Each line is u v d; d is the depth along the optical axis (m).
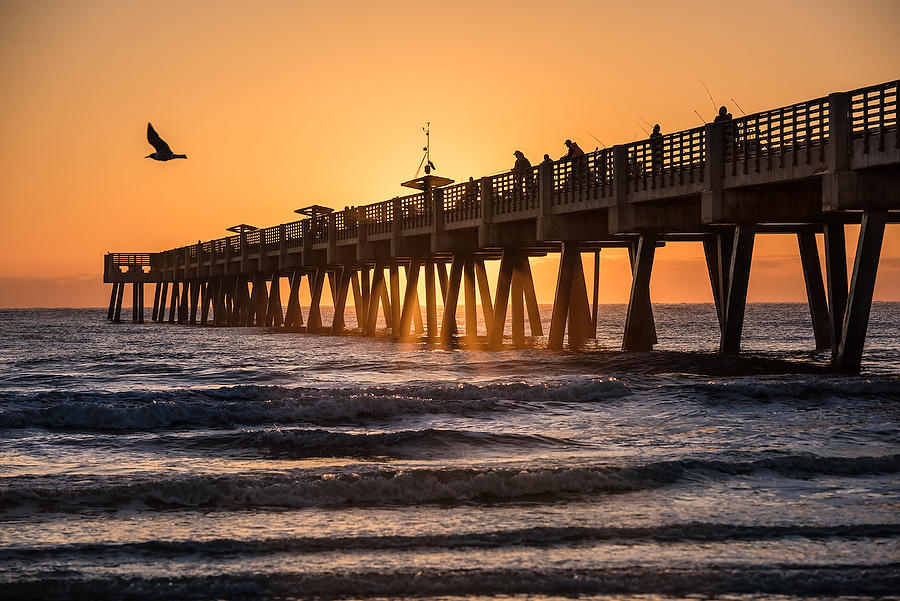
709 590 12.58
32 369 47.31
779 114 33.03
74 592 12.60
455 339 73.94
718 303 51.09
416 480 17.89
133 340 87.00
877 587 12.66
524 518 15.95
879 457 19.62
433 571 13.24
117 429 26.44
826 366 39.78
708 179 36.09
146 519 16.11
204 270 128.62
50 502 16.98
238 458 21.61
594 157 43.72
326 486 17.64
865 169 30.36
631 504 16.81
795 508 16.41
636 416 27.19
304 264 92.94
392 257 73.62
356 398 28.66
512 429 25.27
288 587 12.77
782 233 48.72
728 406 28.47
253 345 73.75
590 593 12.51
